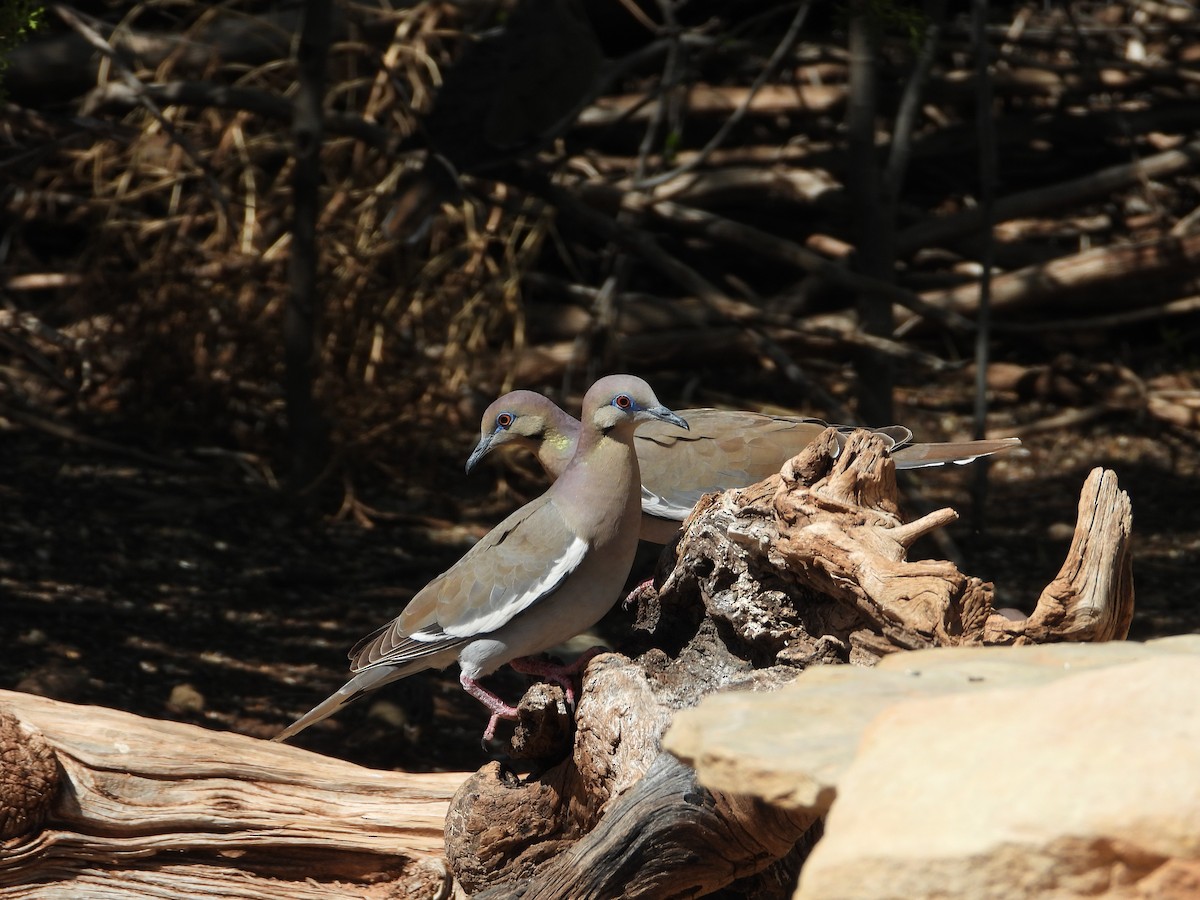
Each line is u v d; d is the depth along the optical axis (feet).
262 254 50.19
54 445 45.91
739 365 55.11
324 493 44.98
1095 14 65.77
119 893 19.74
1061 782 9.08
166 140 52.90
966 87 57.72
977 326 40.91
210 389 48.19
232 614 35.50
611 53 61.87
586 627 20.84
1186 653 11.62
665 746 10.73
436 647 20.61
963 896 9.00
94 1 57.21
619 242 45.27
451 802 18.95
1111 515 15.66
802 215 58.44
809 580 16.81
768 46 57.31
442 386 49.49
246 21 54.49
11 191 52.16
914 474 49.34
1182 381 54.80
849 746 10.09
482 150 42.91
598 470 20.06
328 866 20.21
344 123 45.52
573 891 16.16
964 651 12.10
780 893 17.53
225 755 20.13
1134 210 62.03
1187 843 8.66
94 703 29.35
